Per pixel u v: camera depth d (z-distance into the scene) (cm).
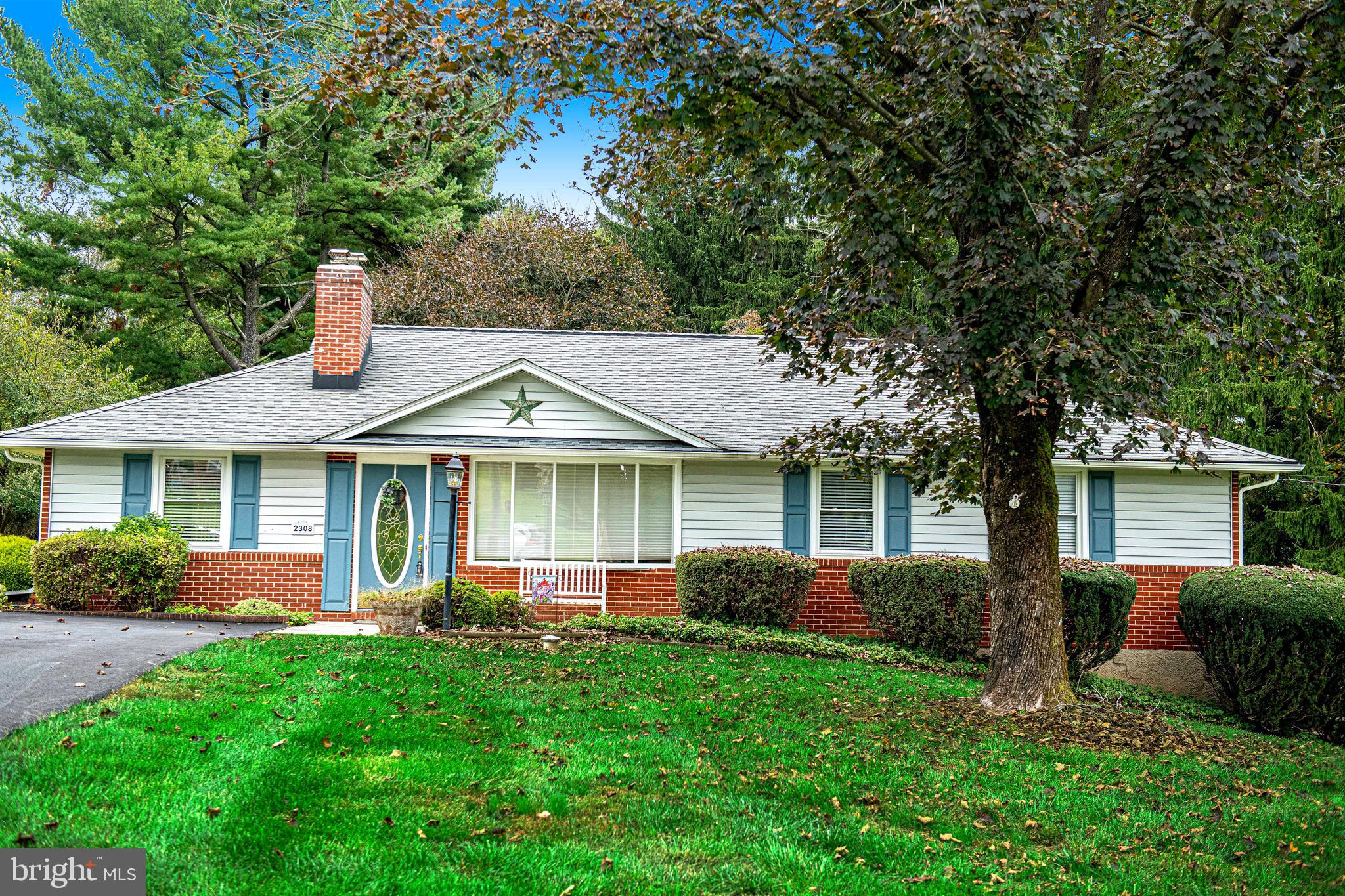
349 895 506
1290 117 900
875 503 1616
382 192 989
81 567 1386
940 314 1009
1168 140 871
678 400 1712
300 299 3162
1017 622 988
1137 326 976
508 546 1554
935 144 938
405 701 876
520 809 640
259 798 615
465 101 921
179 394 1619
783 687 1058
